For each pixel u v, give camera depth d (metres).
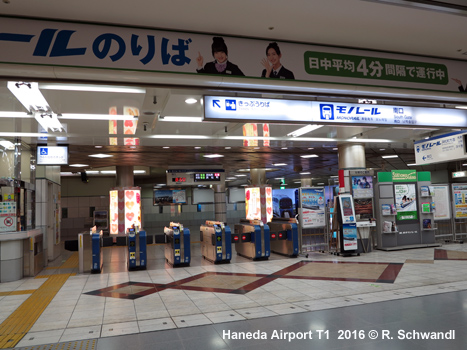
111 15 3.86
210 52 4.35
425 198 12.60
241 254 12.23
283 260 10.87
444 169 26.53
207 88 4.50
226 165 20.45
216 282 7.98
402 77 5.21
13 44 3.71
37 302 6.73
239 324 4.98
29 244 9.44
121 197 18.59
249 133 10.08
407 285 6.98
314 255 11.62
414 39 4.86
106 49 3.97
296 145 12.59
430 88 5.34
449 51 5.30
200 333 4.67
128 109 6.78
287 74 4.64
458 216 13.68
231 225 35.41
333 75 4.85
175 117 7.62
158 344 4.34
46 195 11.46
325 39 4.73
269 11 3.99
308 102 5.13
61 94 5.59
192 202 36.06
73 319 5.54
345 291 6.68
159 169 23.80
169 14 3.91
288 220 12.04
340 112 5.28
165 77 4.14
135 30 4.10
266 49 4.59
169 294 6.98
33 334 4.89
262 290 7.02
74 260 12.44
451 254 10.76
